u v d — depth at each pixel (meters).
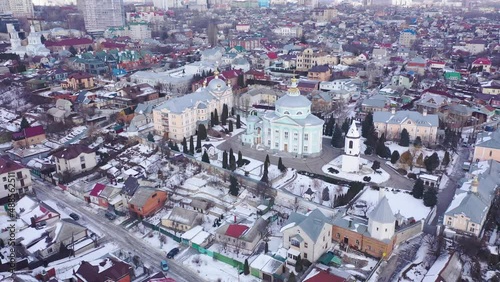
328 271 95.94
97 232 121.38
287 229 106.56
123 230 122.69
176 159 157.25
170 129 182.38
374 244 106.25
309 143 164.12
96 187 138.38
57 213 124.38
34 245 110.19
